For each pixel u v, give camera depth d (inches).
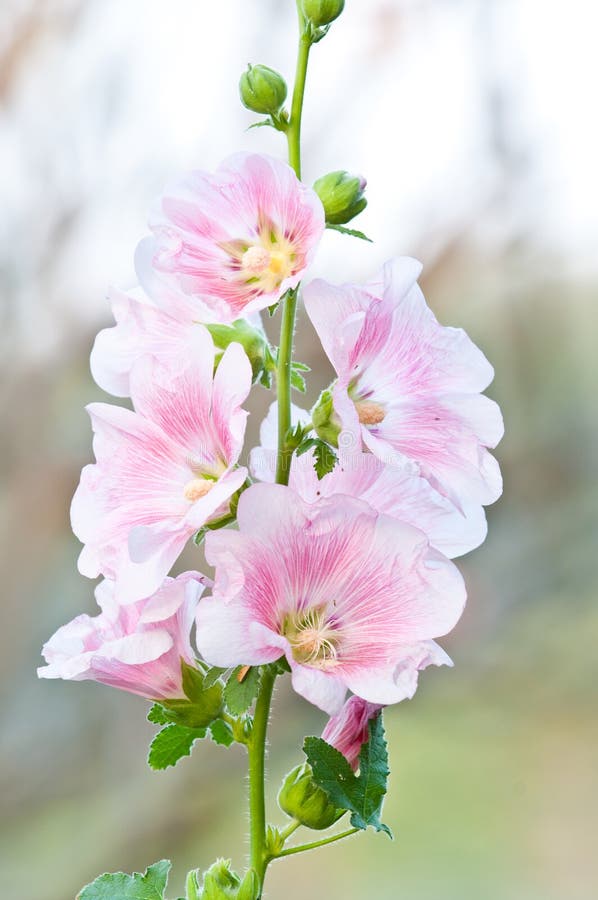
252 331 42.0
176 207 41.1
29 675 92.5
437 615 40.3
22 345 90.7
